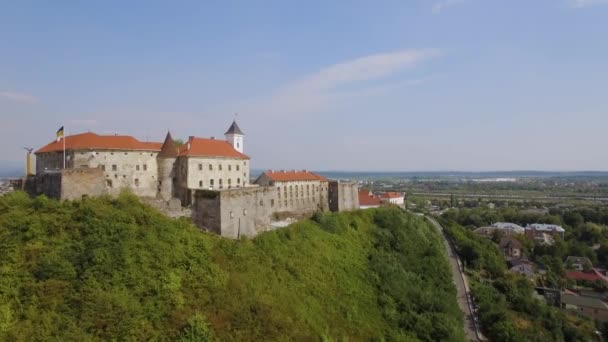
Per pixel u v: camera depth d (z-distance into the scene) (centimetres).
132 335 4988
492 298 10500
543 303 11250
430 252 11575
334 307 7475
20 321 4844
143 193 9250
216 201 8150
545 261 16238
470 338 8725
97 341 4794
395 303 8412
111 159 8881
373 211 12800
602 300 13138
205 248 7069
